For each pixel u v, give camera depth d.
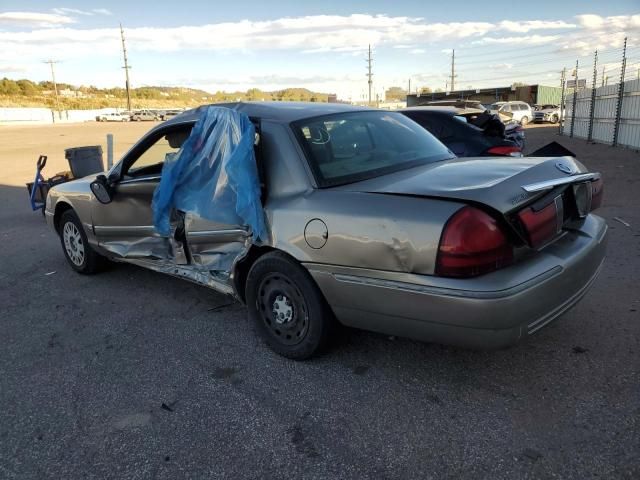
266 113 3.75
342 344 3.75
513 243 2.77
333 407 3.05
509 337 2.69
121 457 2.73
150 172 4.64
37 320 4.58
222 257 3.96
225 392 3.27
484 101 59.22
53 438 2.92
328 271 3.14
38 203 9.06
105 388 3.41
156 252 4.65
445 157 3.93
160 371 3.58
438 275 2.72
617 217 7.14
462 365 3.40
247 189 3.37
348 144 3.65
